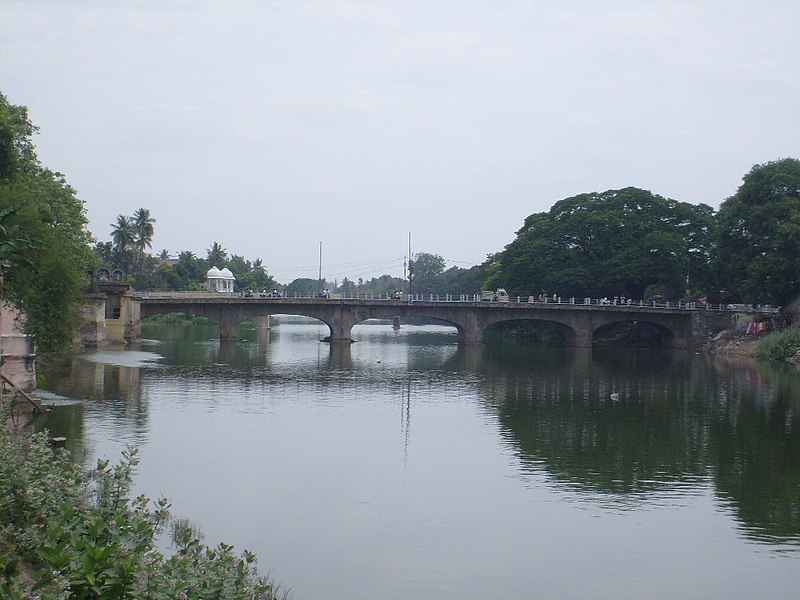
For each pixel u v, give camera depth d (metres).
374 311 137.62
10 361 55.62
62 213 89.56
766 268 114.69
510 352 125.81
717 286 141.75
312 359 108.62
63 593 16.20
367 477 43.06
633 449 51.16
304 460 46.31
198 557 20.80
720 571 31.30
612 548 33.50
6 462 24.92
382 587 28.97
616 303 136.50
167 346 122.56
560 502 39.50
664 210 144.88
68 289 56.09
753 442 53.66
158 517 24.00
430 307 137.12
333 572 30.11
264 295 144.88
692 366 103.62
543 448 51.06
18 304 52.56
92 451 45.50
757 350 115.81
